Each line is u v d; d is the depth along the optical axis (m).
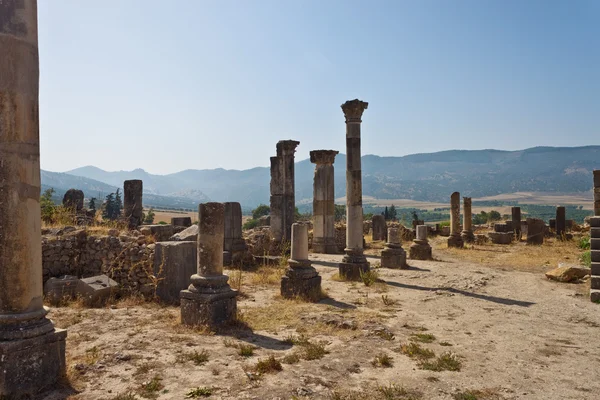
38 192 6.25
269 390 6.05
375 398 5.86
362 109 16.45
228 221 18.16
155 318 9.87
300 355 7.49
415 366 7.10
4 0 5.92
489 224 42.25
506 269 18.89
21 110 5.98
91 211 24.16
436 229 38.47
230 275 15.51
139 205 21.59
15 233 5.93
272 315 10.28
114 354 7.29
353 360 7.33
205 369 6.78
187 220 24.34
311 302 11.89
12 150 5.91
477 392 6.08
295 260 12.74
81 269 13.29
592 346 8.27
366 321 9.84
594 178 13.85
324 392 6.03
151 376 6.47
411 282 15.51
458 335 8.96
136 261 12.52
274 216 25.25
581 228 34.69
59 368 6.21
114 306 11.13
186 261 11.98
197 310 9.12
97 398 5.72
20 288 5.96
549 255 22.98
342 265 15.98
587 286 14.37
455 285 14.88
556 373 6.87
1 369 5.63
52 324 6.28
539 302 12.22
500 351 7.93
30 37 6.15
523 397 5.96
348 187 16.31
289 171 25.34
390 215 93.12
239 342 8.18
